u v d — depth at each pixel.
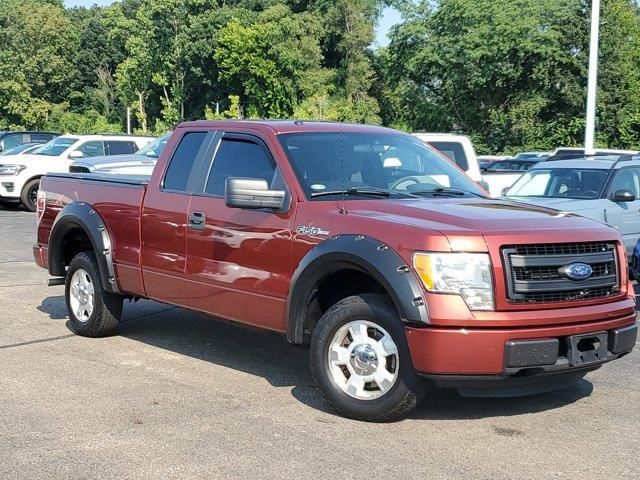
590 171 11.78
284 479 4.33
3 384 6.10
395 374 5.05
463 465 4.56
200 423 5.24
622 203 11.29
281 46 61.34
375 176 6.14
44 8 77.88
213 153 6.53
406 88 52.97
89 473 4.41
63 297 9.73
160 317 8.70
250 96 64.31
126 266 7.13
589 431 5.20
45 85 80.62
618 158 12.05
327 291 5.70
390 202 5.61
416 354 4.86
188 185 6.63
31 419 5.30
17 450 4.75
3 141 28.17
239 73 63.59
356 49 63.34
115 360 6.88
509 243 4.89
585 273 5.09
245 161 6.27
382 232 5.10
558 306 4.99
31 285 10.51
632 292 5.55
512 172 17.48
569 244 5.12
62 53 80.31
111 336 7.78
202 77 68.94
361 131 6.56
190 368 6.65
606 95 42.09
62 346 7.35
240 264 6.00
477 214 5.29
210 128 6.68
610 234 5.40
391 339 5.07
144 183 7.11
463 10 47.81
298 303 5.53
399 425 5.23
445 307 4.77
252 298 5.92
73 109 87.06
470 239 4.85
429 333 4.80
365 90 63.78
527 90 46.94
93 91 87.12
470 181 6.62
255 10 68.56
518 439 5.02
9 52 75.44
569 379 5.27
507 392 5.03
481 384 4.88
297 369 6.66
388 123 65.31
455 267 4.81
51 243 8.03
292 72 62.09
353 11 62.84
